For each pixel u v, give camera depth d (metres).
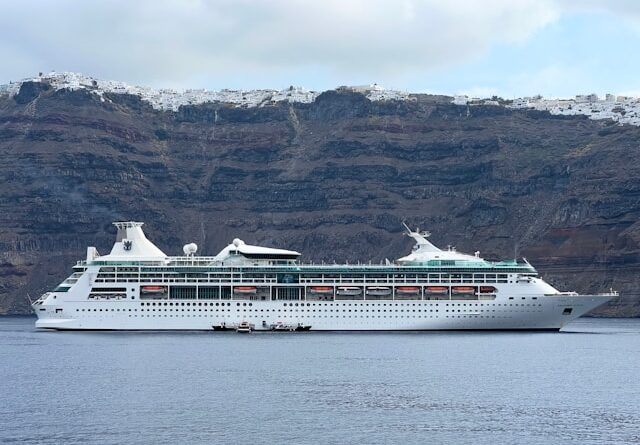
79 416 171.75
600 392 199.38
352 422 168.50
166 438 156.75
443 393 196.25
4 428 163.00
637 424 168.38
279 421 168.62
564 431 163.12
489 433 161.62
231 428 163.38
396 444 154.50
